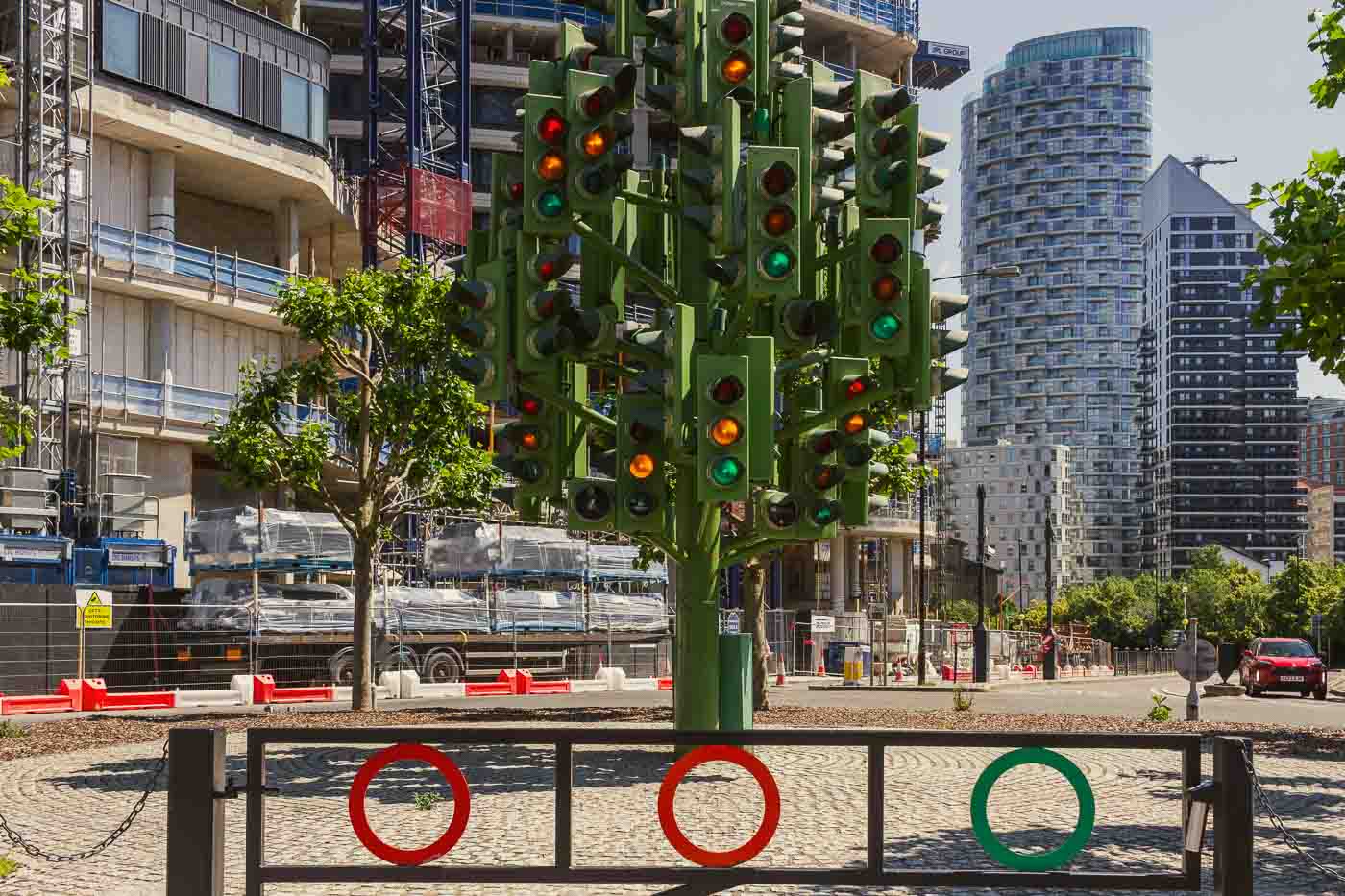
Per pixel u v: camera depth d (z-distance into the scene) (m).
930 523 116.19
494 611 36.69
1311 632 109.56
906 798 12.15
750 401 10.48
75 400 39.59
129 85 41.44
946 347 12.01
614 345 12.35
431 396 22.19
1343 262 12.86
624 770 14.08
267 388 23.02
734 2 11.91
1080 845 6.42
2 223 13.29
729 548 13.98
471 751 16.27
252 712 24.78
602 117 10.29
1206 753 16.92
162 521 42.50
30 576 32.22
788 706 25.69
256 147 45.12
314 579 39.22
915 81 105.50
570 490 10.63
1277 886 8.52
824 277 13.77
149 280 41.41
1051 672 55.66
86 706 27.44
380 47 59.88
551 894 8.08
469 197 58.72
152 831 10.49
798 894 8.13
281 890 8.21
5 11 39.66
